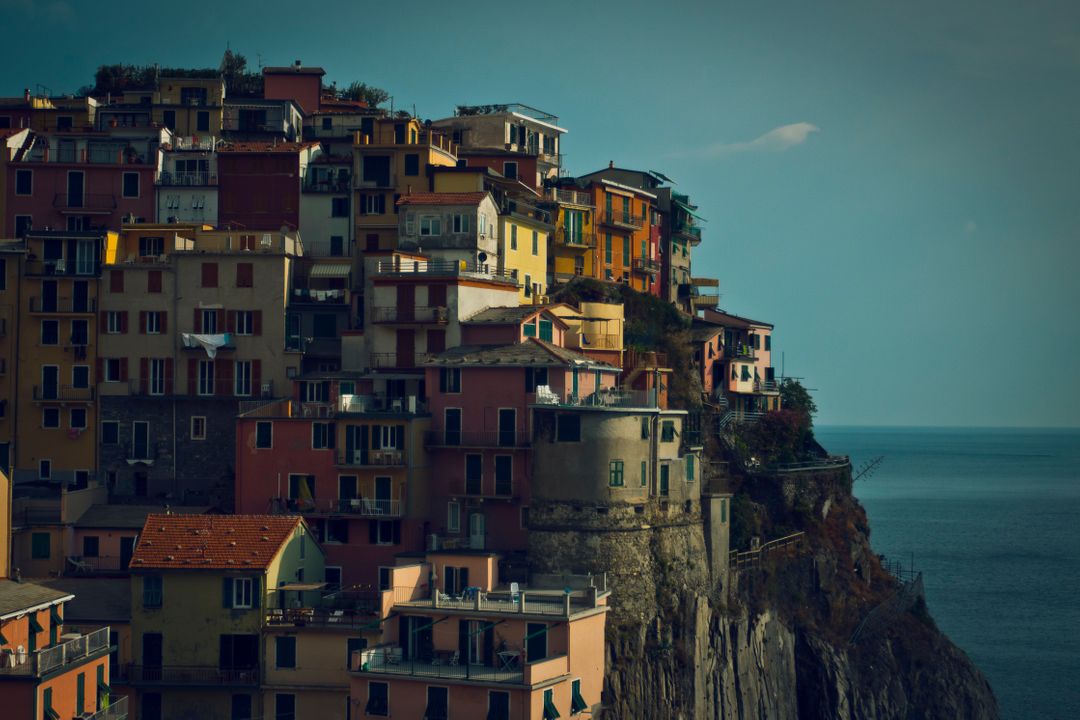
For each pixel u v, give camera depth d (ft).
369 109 643.45
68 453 491.31
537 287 552.41
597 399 443.32
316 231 542.16
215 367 493.77
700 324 593.01
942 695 534.37
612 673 414.41
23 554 446.60
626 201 604.49
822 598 524.52
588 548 424.05
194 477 488.44
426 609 396.78
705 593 462.60
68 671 331.16
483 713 376.27
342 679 395.55
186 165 550.36
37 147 554.87
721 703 457.68
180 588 402.11
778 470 537.24
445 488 450.30
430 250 509.76
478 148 618.85
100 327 494.59
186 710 400.47
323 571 440.04
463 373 450.30
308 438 450.30
